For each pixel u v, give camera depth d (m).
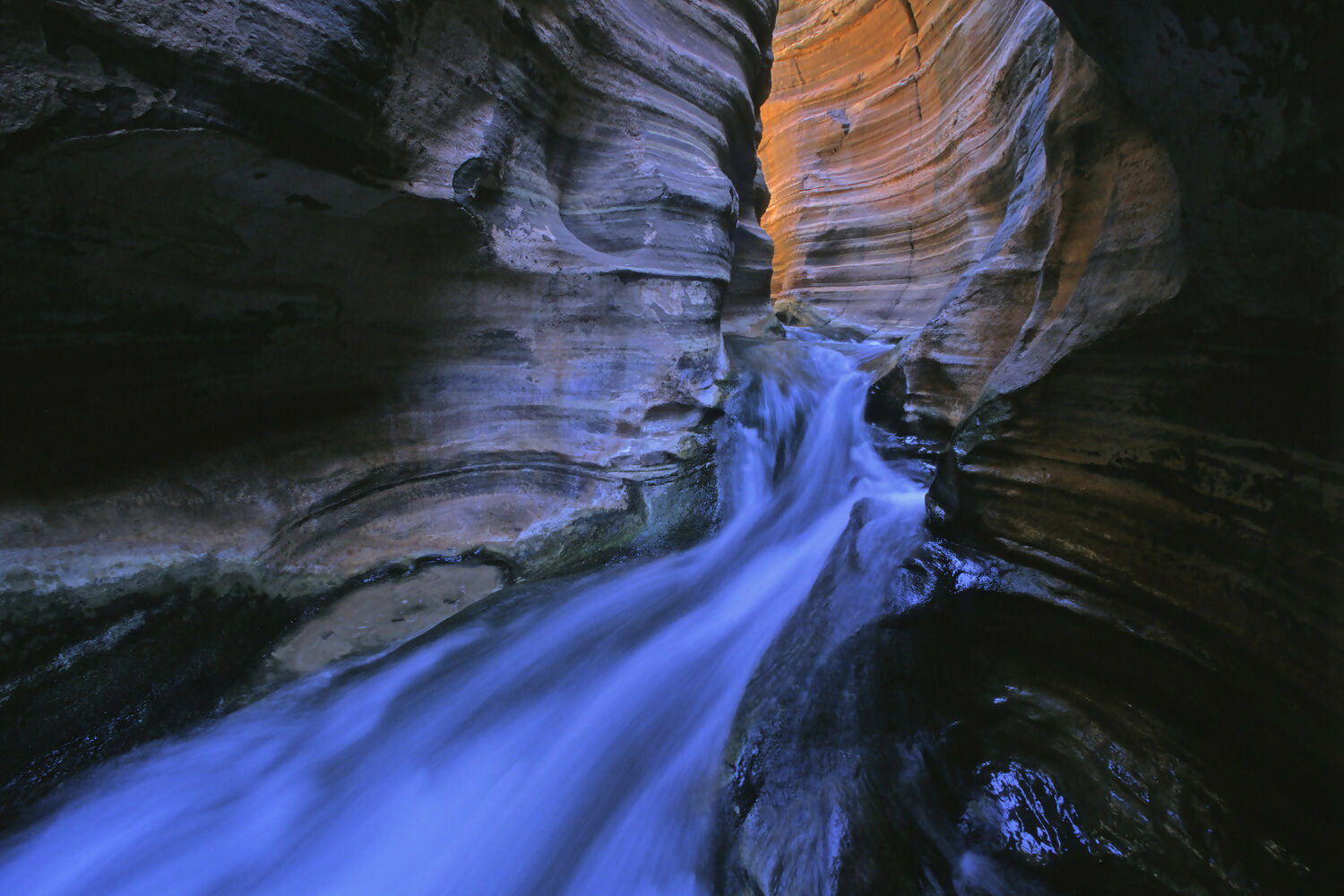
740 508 5.25
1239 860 1.95
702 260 6.27
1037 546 2.93
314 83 2.87
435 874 2.42
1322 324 1.76
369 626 3.51
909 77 12.55
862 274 13.91
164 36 2.44
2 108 2.24
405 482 4.33
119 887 2.29
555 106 5.19
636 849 2.40
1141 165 2.57
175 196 2.87
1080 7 1.92
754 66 8.98
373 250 3.78
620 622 3.78
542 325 4.92
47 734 2.51
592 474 4.97
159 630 2.96
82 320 2.90
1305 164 1.58
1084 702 2.58
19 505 2.80
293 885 2.35
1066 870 2.10
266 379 3.71
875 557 3.76
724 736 2.78
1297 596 1.90
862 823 2.26
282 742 2.83
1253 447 2.03
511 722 3.07
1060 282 3.19
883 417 6.81
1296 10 1.39
